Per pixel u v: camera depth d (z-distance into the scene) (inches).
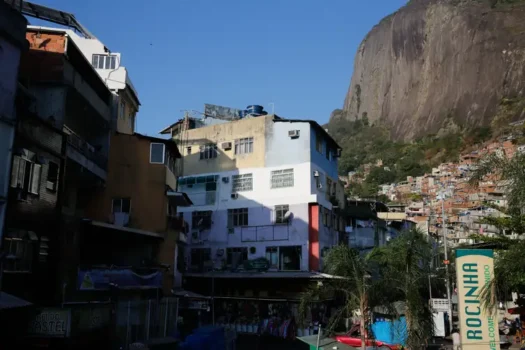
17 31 570.6
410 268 673.0
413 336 636.7
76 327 565.6
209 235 1360.7
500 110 4655.5
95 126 930.7
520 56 4798.2
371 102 6599.4
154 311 807.1
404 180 4638.3
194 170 1435.8
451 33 5462.6
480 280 519.8
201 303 1163.3
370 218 1581.0
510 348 928.3
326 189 1358.3
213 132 1432.1
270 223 1279.5
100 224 761.6
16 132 578.2
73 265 718.5
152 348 712.4
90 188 964.6
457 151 4554.6
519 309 943.0
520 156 528.7
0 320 534.0
